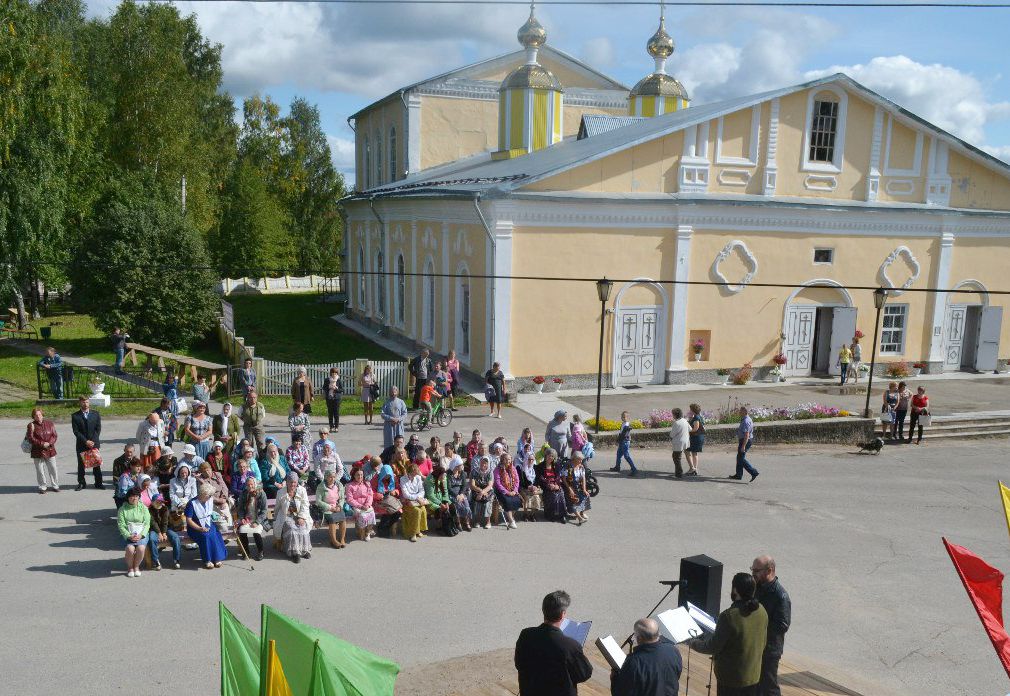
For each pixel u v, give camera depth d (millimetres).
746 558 14297
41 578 12414
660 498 17734
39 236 32875
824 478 19844
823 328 31609
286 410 24812
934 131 30422
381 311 40844
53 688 9352
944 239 31328
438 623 11391
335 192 81250
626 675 6707
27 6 29375
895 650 11109
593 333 27594
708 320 29031
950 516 17219
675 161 27906
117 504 13867
